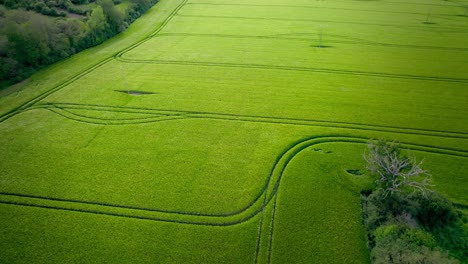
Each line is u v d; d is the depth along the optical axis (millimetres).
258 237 24984
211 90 46438
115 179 30328
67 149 34250
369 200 27016
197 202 27938
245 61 56750
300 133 36531
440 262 20391
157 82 49031
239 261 23109
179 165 32031
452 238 24062
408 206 25344
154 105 42594
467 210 26422
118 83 48688
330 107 41625
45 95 45094
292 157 33094
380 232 23750
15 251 23688
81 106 42406
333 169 31047
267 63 55812
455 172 30406
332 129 37094
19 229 25453
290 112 40656
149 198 28312
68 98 44375
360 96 44250
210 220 26328
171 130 37438
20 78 48688
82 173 31016
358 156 32656
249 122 38719
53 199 28219
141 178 30438
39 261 22969
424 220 25156
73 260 23062
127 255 23469
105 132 37125
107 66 55031
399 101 42812
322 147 34188
